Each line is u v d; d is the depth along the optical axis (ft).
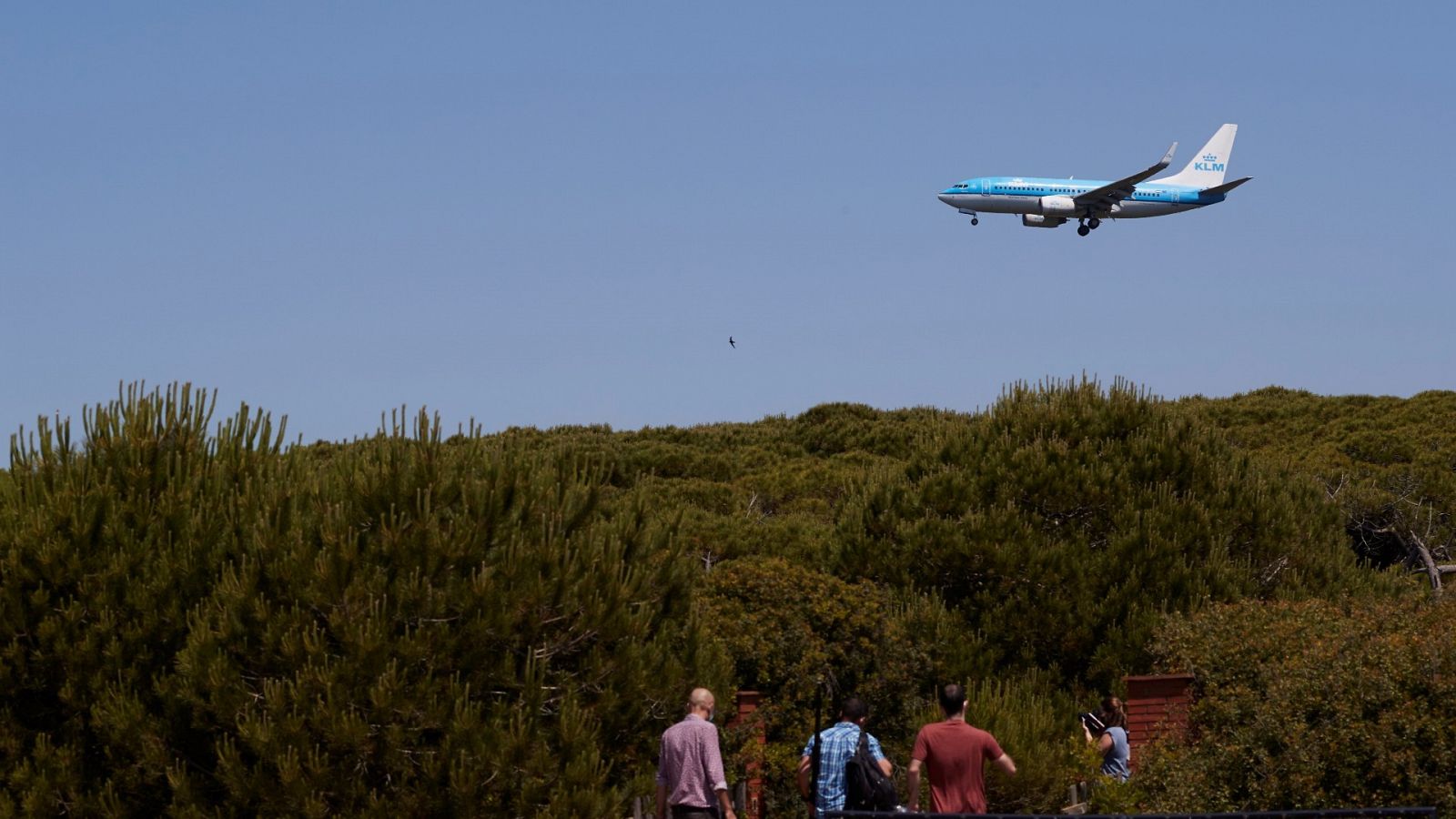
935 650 217.15
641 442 553.64
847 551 247.70
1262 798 147.33
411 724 126.93
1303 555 244.42
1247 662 187.42
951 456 257.55
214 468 142.10
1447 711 143.13
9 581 126.52
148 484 136.56
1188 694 190.08
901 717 199.52
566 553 138.72
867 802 126.72
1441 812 138.00
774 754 183.62
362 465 140.67
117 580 129.18
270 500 135.54
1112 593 224.33
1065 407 254.68
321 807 121.29
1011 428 257.14
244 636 126.62
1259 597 233.96
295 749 121.60
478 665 132.77
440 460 140.46
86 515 130.00
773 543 302.25
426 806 125.59
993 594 231.50
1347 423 569.23
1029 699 206.18
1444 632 153.17
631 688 139.44
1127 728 187.62
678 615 156.04
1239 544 242.37
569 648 139.13
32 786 122.83
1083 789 184.24
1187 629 202.18
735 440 595.88
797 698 189.57
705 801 126.62
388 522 134.10
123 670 126.72
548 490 146.72
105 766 127.44
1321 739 146.41
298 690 122.62
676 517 161.58
